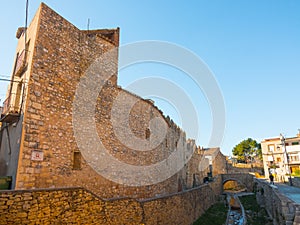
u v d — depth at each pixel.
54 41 11.58
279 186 26.91
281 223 13.05
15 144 9.99
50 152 10.36
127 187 14.66
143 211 12.05
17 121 10.32
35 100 10.23
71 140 11.48
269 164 50.09
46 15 11.39
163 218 14.04
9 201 6.57
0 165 11.27
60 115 11.19
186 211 18.36
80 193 8.62
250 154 73.12
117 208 10.29
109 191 13.11
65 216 7.87
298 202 12.76
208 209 26.33
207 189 28.92
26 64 10.98
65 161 10.96
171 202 15.68
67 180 10.84
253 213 24.14
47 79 10.90
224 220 22.52
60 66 11.65
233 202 35.66
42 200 7.32
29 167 9.44
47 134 10.41
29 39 11.62
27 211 6.88
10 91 12.66
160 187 19.28
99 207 9.31
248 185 48.53
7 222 6.41
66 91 11.73
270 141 51.44
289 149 48.25
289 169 45.38
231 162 64.06
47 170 10.07
